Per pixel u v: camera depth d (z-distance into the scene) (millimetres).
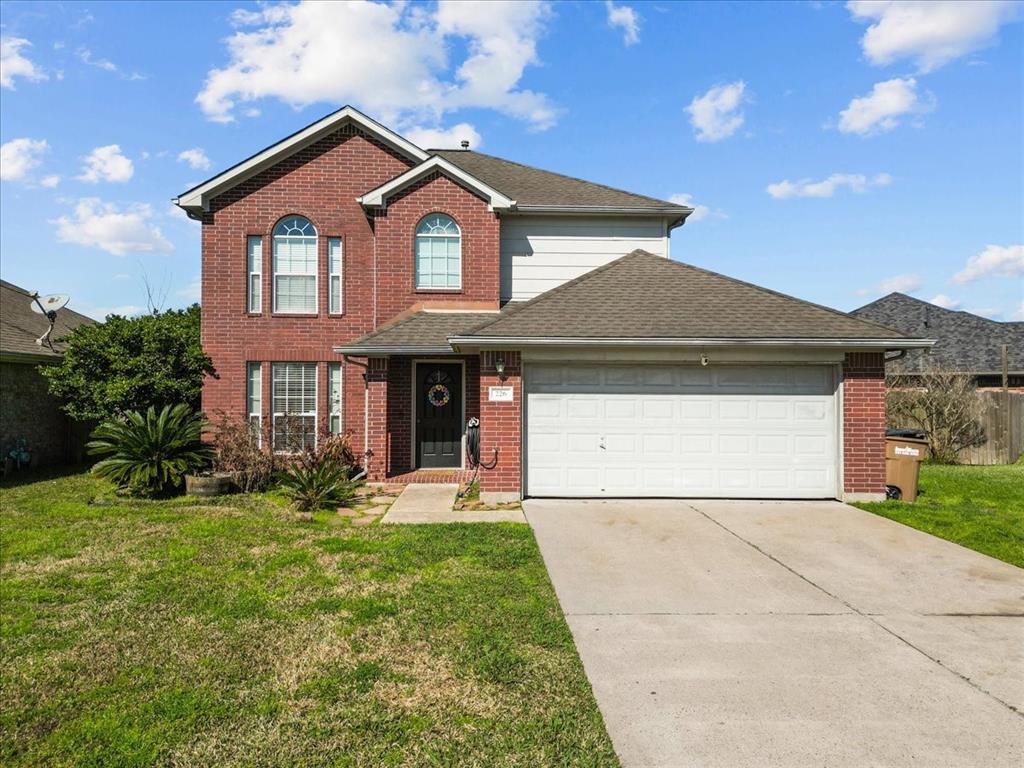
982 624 5797
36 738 3971
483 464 10719
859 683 4688
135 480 11094
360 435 14453
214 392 14359
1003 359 21891
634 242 15203
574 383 10930
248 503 10875
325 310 14547
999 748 3881
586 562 7492
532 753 3811
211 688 4562
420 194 14219
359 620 5723
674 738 3973
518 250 15055
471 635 5430
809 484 10867
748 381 10930
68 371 13797
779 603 6281
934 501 11180
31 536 8570
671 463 10914
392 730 4043
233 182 14477
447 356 13828
